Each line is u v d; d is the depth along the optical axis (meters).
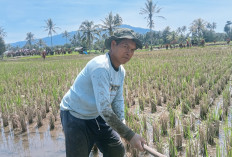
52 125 5.09
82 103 2.33
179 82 7.86
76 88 2.37
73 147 2.41
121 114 2.57
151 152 2.16
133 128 4.20
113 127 2.14
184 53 24.53
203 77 8.46
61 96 7.17
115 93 2.35
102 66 2.13
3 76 12.89
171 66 12.64
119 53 2.18
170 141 3.60
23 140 4.51
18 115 5.36
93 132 2.50
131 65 14.49
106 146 2.60
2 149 4.14
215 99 6.54
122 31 2.15
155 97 6.99
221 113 4.96
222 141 3.98
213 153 3.60
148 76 9.99
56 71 13.96
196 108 5.90
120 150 2.64
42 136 4.68
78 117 2.40
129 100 6.47
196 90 6.44
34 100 7.18
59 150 4.03
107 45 2.27
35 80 10.55
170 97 6.88
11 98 7.00
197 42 48.50
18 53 69.38
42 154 3.90
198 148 3.75
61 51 57.75
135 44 2.19
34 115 5.88
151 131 4.57
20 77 12.13
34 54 67.88
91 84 2.25
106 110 2.10
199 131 3.85
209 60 14.42
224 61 13.01
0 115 6.10
